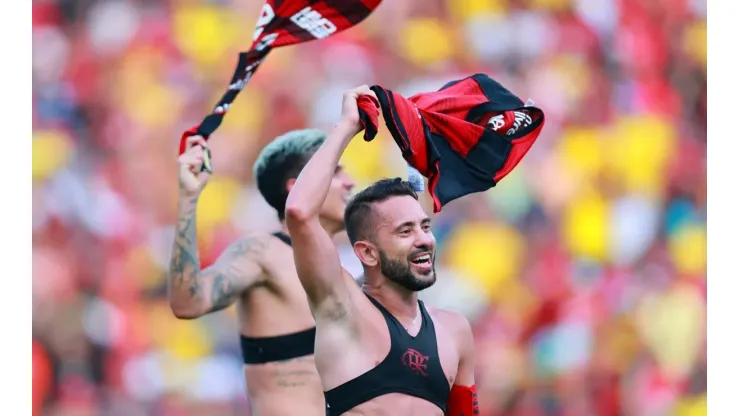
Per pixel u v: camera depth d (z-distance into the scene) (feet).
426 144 37.40
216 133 99.55
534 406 91.09
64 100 100.89
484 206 99.40
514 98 40.78
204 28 104.63
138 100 101.86
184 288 44.62
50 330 89.25
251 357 48.11
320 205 35.40
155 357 89.40
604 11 114.52
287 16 43.57
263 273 47.52
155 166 100.48
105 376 88.63
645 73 114.62
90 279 93.30
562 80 111.24
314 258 35.42
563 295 97.60
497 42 111.55
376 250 37.09
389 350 36.32
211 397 88.48
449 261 96.99
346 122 36.52
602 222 104.78
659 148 111.34
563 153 107.14
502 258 97.96
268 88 102.68
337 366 35.99
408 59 108.88
